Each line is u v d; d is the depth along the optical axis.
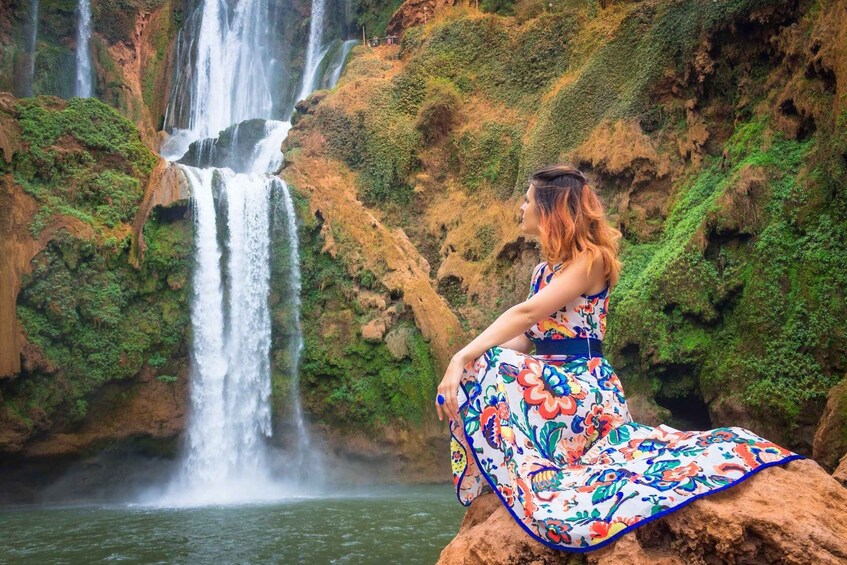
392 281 22.23
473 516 2.96
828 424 12.57
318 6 37.31
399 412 21.06
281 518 13.55
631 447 2.86
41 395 18.39
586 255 3.02
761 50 20.19
